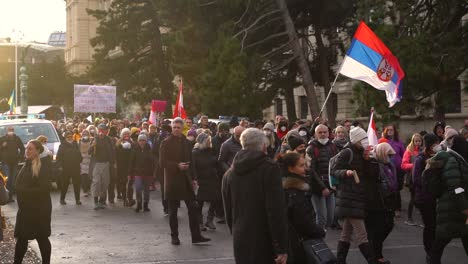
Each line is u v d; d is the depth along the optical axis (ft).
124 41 146.20
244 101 87.20
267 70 96.32
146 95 145.59
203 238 37.35
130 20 145.69
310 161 37.27
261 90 94.22
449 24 70.44
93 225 44.73
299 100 158.61
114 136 64.39
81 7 323.37
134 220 47.21
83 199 61.16
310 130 52.39
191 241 38.11
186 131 61.46
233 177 20.07
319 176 39.19
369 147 29.25
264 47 102.58
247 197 19.56
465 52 65.36
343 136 40.83
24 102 140.87
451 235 27.25
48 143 72.13
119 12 149.59
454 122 107.45
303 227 20.65
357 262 31.63
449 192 27.25
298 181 20.98
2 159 58.08
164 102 86.79
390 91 40.93
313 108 94.53
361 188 28.81
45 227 29.12
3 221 32.35
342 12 103.81
